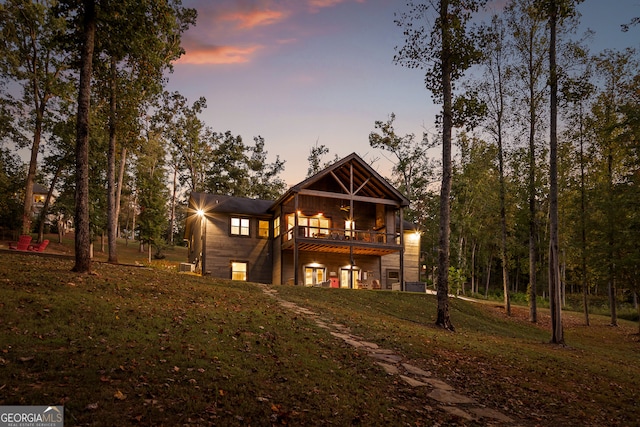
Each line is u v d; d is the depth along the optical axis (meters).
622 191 23.77
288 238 29.05
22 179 42.34
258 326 10.84
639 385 12.17
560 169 28.03
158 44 18.83
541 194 25.95
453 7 17.53
